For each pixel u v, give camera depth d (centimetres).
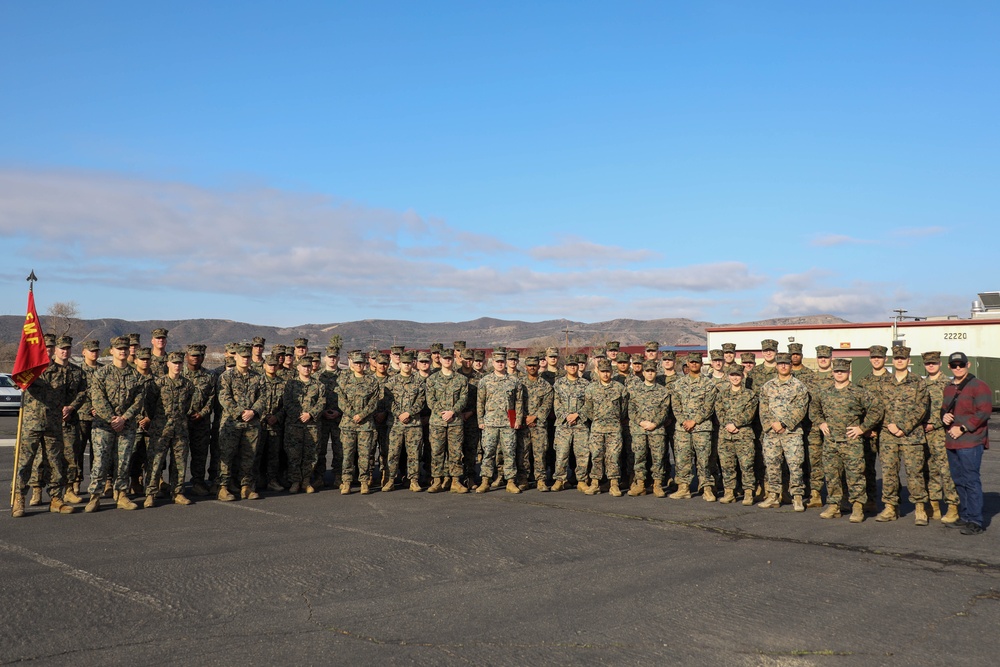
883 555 774
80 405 1012
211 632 543
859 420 970
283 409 1163
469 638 532
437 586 655
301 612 586
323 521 930
